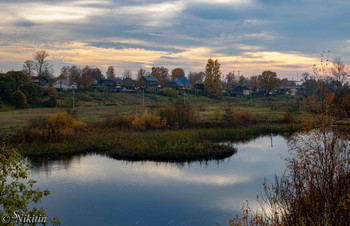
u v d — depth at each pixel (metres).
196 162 28.67
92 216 16.86
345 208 7.53
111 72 169.88
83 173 24.69
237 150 33.59
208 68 113.00
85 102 82.69
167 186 21.88
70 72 134.88
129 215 17.00
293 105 56.91
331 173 7.83
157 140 35.25
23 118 49.78
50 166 26.48
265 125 49.47
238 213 16.92
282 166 26.47
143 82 121.62
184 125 47.22
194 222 16.08
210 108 77.12
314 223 7.91
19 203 7.81
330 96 9.58
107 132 40.94
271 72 125.50
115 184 22.12
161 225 15.93
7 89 70.12
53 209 17.61
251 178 23.28
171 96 106.88
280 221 9.97
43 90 83.31
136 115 49.62
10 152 8.32
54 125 36.28
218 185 21.89
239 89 132.88
